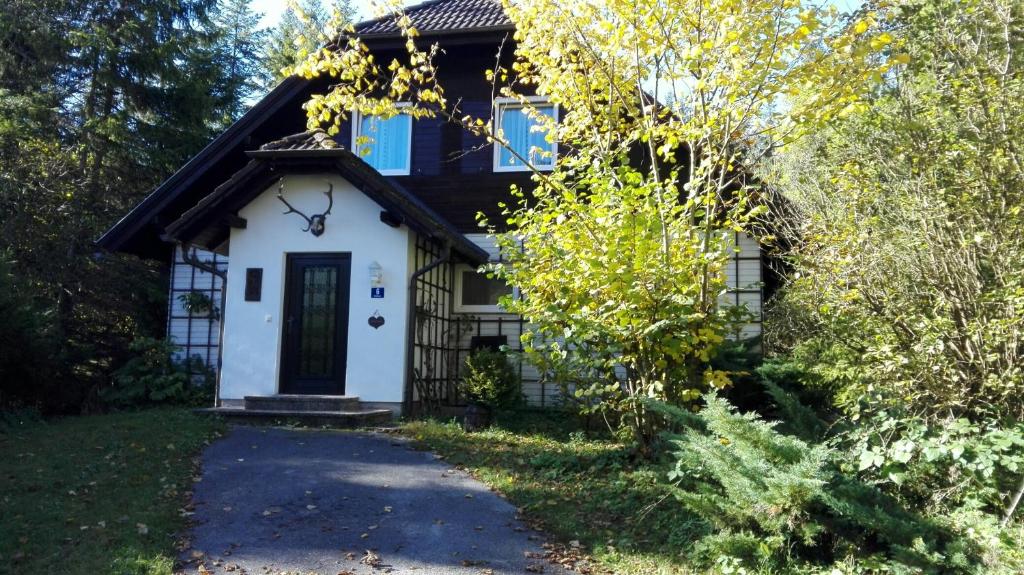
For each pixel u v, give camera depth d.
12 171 17.20
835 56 7.23
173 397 14.11
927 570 4.95
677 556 6.04
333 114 14.73
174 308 15.91
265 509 6.92
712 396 5.81
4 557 5.71
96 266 18.17
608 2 7.88
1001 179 7.09
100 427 9.91
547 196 8.34
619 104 8.77
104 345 18.03
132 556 5.82
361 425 10.50
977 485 5.61
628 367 8.08
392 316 11.53
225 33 23.64
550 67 8.83
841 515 5.32
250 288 11.89
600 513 7.01
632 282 7.22
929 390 6.76
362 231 11.77
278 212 12.01
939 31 7.63
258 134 14.73
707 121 7.71
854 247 7.57
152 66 19.41
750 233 9.45
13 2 18.09
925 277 7.36
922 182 7.36
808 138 9.39
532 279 7.93
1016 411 6.51
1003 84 7.25
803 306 10.46
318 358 11.78
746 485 5.41
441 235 11.20
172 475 7.80
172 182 13.71
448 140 14.46
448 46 14.45
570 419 11.42
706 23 7.69
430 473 8.04
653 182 7.62
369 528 6.54
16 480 7.45
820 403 10.37
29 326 12.45
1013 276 6.62
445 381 13.57
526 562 5.96
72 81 19.75
